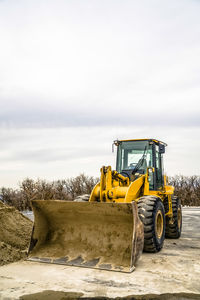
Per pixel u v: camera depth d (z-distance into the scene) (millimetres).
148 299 3719
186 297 3791
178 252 6445
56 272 4809
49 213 5887
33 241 5715
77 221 5742
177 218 8547
